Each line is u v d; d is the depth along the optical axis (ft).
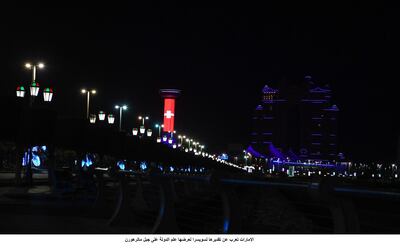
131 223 41.09
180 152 289.33
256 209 71.15
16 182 105.50
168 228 30.53
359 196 16.43
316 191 17.07
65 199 76.02
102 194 52.54
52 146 106.52
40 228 38.63
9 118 98.63
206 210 46.55
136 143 182.50
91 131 128.88
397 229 25.54
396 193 15.48
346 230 17.12
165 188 30.96
